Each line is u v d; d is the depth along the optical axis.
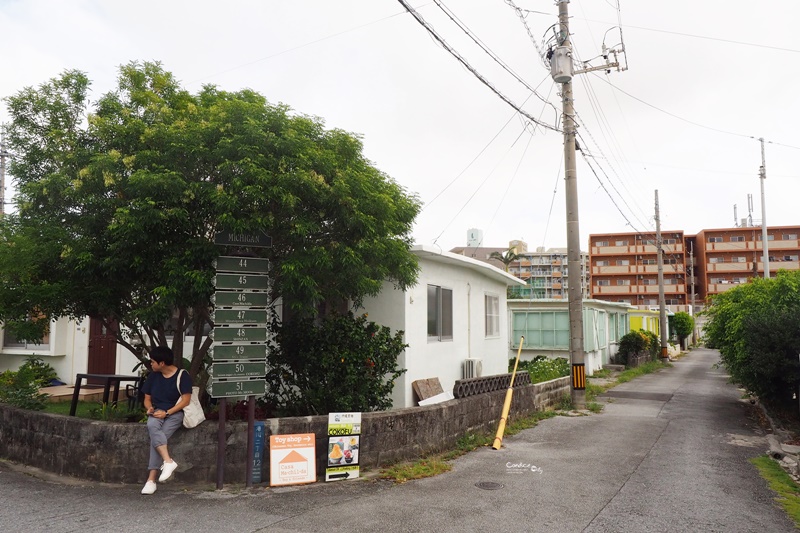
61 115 7.38
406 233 8.92
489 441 9.43
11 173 7.30
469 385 9.81
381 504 5.91
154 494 6.11
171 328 9.06
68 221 7.04
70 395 11.34
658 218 33.47
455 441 8.95
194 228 6.73
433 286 11.84
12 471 7.01
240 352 6.51
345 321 8.30
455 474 7.27
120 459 6.49
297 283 6.96
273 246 7.33
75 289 6.97
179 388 6.33
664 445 9.35
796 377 11.23
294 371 8.34
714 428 11.13
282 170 6.59
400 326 10.31
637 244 70.31
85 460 6.64
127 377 9.15
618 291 70.25
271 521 5.30
